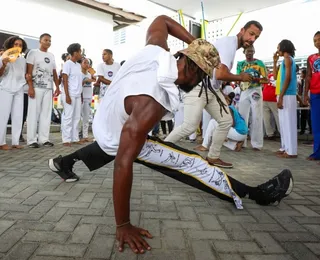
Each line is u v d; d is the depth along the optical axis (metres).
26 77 4.82
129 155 1.46
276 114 6.82
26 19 8.36
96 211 2.07
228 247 1.61
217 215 2.07
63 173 2.78
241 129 4.94
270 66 9.64
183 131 3.35
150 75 1.55
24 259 1.44
